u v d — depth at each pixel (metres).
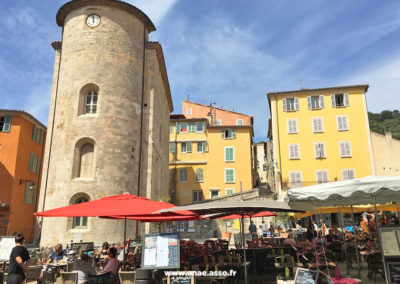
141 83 26.81
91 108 24.48
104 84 24.45
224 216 15.90
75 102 24.09
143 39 27.83
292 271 12.93
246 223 32.12
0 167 30.25
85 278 9.14
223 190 43.75
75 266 9.26
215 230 33.03
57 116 24.53
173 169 45.41
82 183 22.47
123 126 24.47
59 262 12.58
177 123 47.16
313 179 34.81
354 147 34.97
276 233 25.11
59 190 22.56
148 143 25.92
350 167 34.59
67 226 21.64
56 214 9.49
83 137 23.30
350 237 16.80
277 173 35.38
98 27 25.45
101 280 8.62
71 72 24.78
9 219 29.31
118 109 24.50
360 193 7.95
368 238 15.55
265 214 17.19
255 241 15.88
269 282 11.43
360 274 11.62
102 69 24.67
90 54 24.84
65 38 26.12
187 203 39.97
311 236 16.53
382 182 7.52
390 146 34.66
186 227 33.66
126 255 13.34
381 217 19.05
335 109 36.22
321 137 35.75
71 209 9.83
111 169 23.20
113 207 9.84
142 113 26.53
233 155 44.69
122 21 26.25
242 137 45.19
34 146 34.72
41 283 10.88
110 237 21.89
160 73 32.56
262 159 60.28
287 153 35.88
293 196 8.38
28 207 32.94
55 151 23.77
